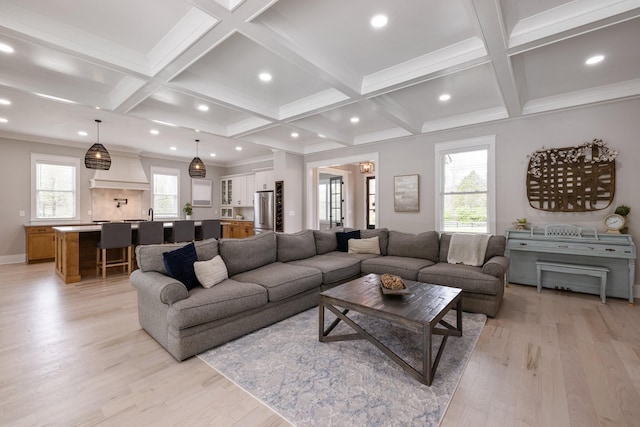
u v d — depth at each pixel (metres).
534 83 3.47
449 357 2.26
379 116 4.68
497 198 4.48
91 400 1.77
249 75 3.28
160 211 7.99
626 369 2.08
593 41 2.57
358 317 3.11
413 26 2.42
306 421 1.59
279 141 6.45
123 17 2.33
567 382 1.93
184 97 3.80
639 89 3.39
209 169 9.10
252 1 1.92
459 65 2.72
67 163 6.48
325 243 4.57
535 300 3.61
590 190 3.79
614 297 3.70
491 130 4.52
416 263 3.77
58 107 4.22
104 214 7.01
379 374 2.03
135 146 6.81
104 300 3.61
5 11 2.15
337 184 9.06
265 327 2.82
